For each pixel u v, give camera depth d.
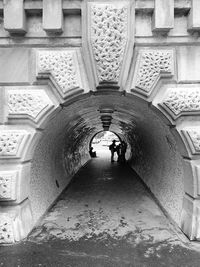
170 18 3.29
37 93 3.48
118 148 15.87
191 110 3.48
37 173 4.55
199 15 3.32
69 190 6.94
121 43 3.29
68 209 5.11
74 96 3.52
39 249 3.28
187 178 3.75
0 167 3.54
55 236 3.70
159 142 5.47
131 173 10.33
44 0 3.27
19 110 3.47
